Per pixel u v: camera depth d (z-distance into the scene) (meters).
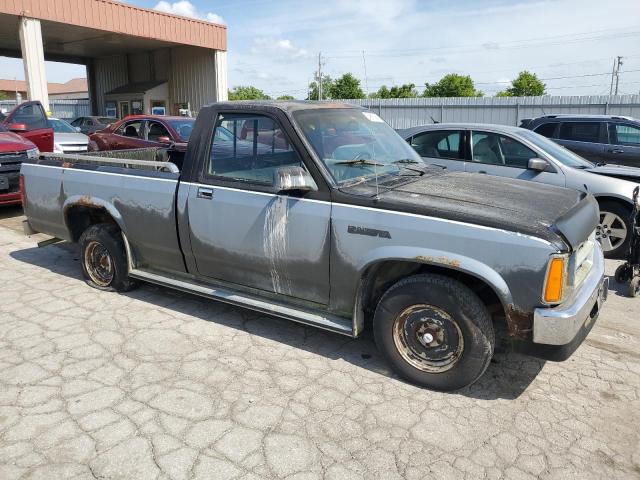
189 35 21.02
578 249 3.44
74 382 3.58
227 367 3.81
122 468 2.76
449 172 4.39
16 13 15.80
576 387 3.61
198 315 4.71
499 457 2.88
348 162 3.84
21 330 4.36
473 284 3.46
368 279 3.62
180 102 24.97
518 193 3.73
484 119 22.12
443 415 3.26
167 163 4.54
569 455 2.91
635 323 4.75
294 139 3.73
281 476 2.72
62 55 27.31
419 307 3.43
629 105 18.78
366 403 3.38
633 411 3.34
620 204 6.60
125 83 27.44
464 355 3.33
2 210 9.45
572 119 10.09
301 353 4.04
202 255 4.31
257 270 4.04
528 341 3.15
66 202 5.18
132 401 3.36
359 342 4.23
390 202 3.42
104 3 18.00
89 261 5.32
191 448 2.92
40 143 11.05
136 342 4.17
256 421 3.17
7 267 6.06
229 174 4.11
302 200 3.70
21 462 2.80
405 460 2.85
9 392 3.45
